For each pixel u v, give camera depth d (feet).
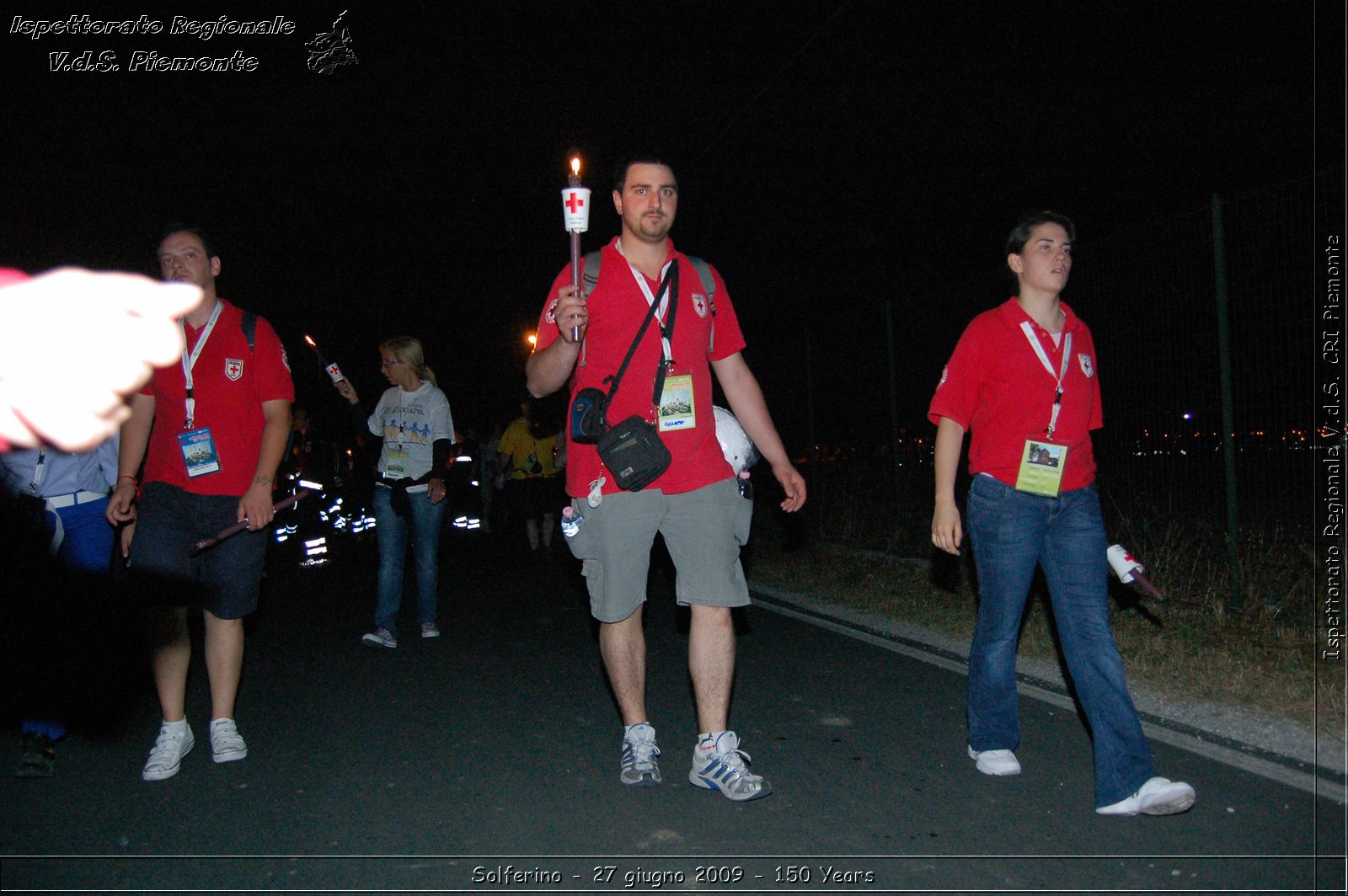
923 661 21.67
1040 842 12.57
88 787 15.30
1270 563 24.77
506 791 14.90
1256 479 24.84
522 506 44.45
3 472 15.79
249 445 15.88
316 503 43.98
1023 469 13.65
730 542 14.48
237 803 14.58
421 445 24.86
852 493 42.45
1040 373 13.75
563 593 32.99
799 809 13.91
